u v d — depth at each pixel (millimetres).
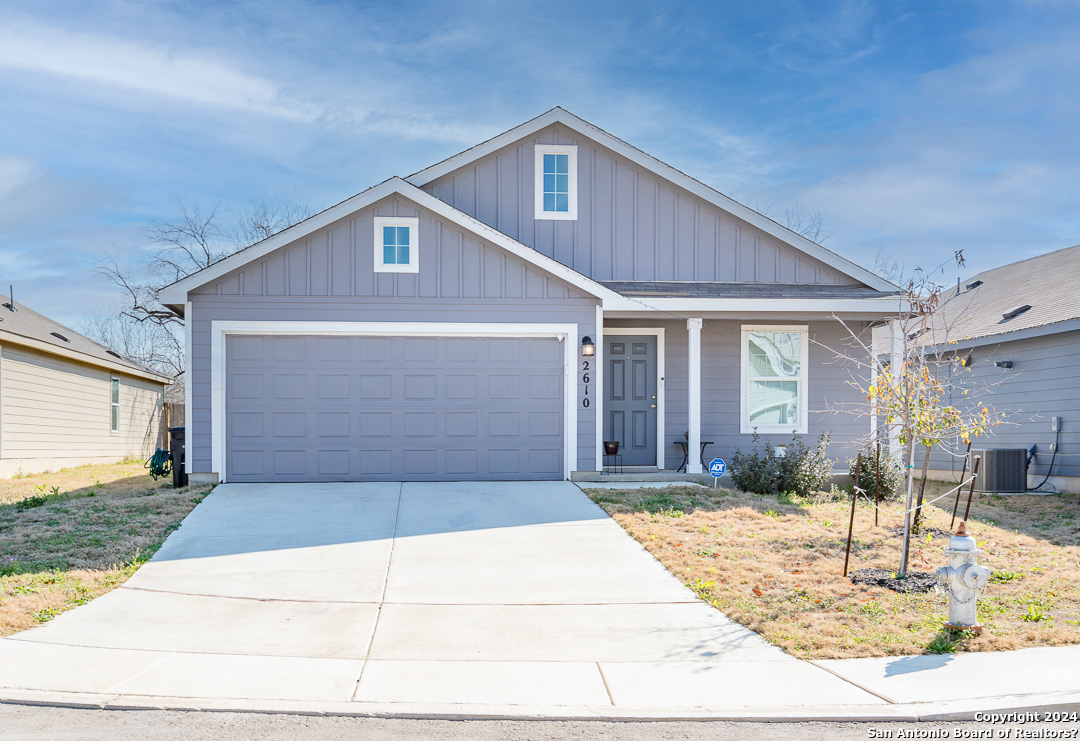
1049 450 15375
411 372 13125
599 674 5531
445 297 13078
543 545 9219
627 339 14727
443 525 10117
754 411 14742
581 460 13328
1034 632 6410
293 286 12820
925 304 9516
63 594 7176
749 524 10398
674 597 7426
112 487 14109
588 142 14883
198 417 12625
